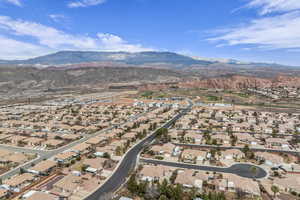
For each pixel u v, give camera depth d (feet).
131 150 328.70
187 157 298.35
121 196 208.33
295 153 317.01
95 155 310.86
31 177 240.73
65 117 554.87
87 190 218.59
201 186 221.05
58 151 332.60
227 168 268.21
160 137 383.65
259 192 208.44
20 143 366.63
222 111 597.52
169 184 227.40
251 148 337.93
